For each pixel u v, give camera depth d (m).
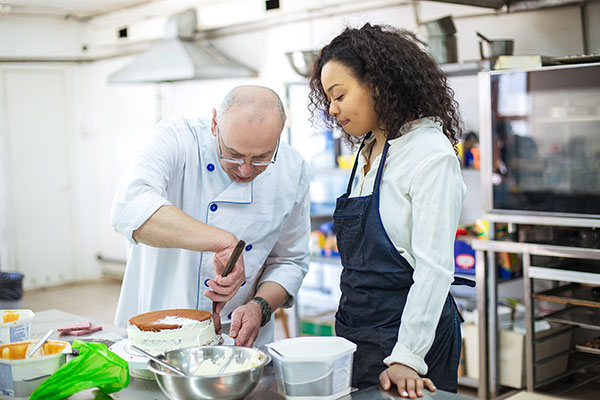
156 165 1.89
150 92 6.62
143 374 1.55
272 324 2.15
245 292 2.08
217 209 1.99
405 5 4.41
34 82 6.99
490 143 3.34
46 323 2.10
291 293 2.08
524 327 3.52
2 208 6.82
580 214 3.08
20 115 6.93
